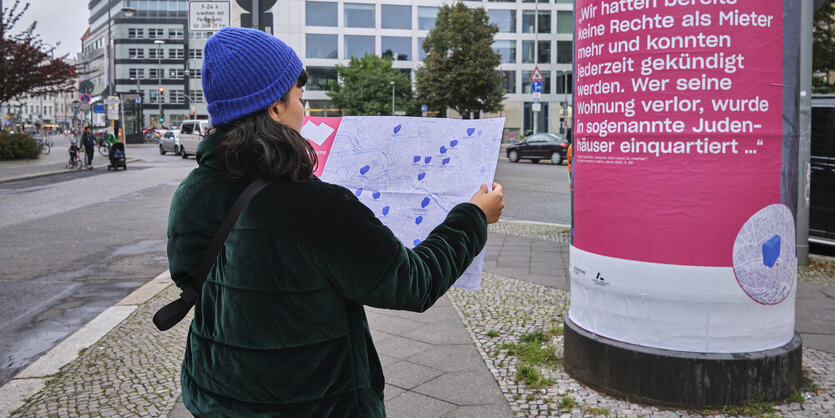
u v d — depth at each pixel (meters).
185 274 1.46
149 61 101.75
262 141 1.36
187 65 102.12
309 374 1.35
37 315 5.73
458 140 1.80
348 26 62.44
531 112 63.19
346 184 1.87
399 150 1.84
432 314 5.34
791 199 3.38
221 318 1.37
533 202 14.20
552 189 16.84
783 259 3.37
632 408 3.35
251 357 1.34
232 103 1.39
